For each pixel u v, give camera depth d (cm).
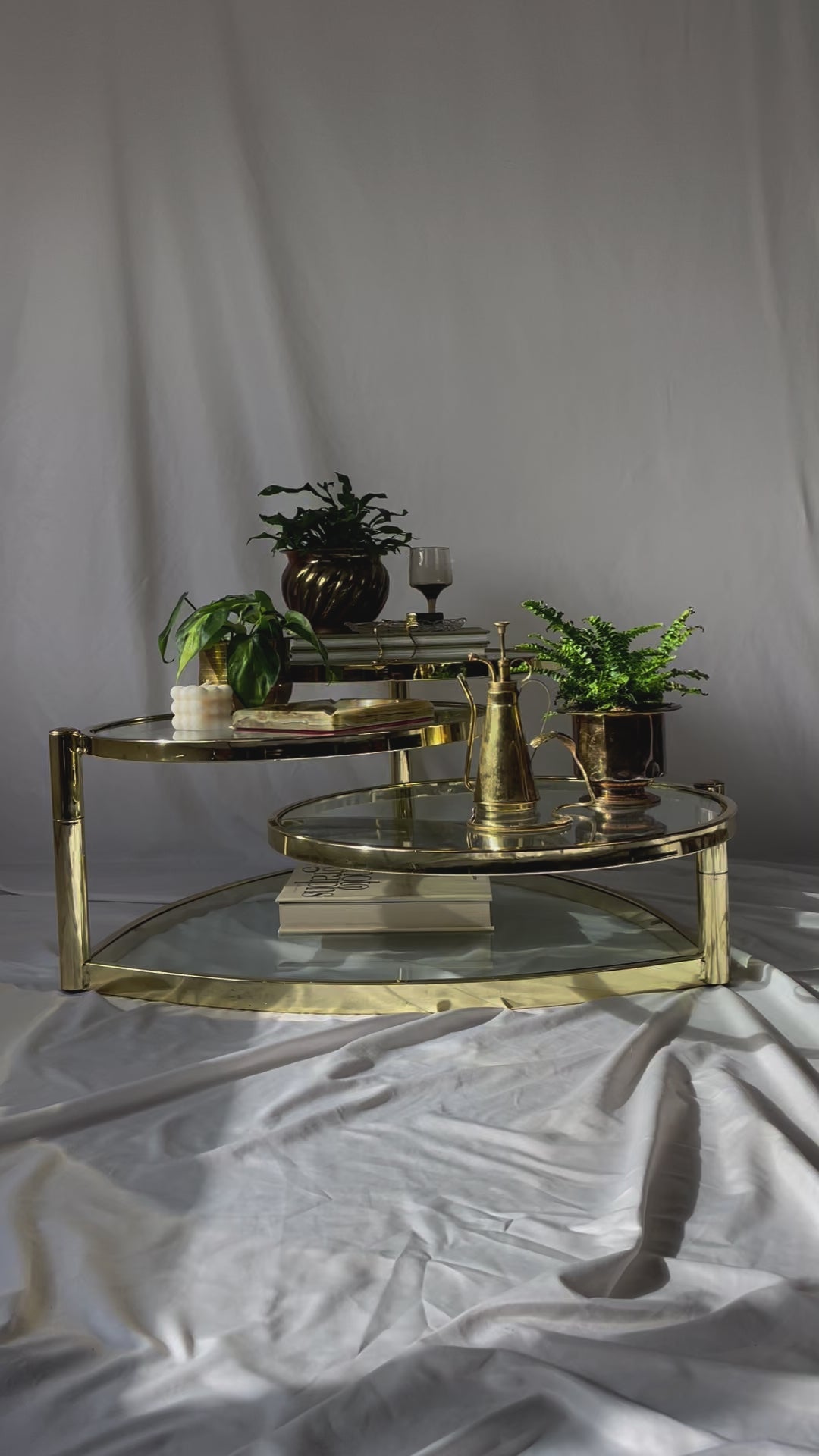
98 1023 177
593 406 301
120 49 294
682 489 301
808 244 292
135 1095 148
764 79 289
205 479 302
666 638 190
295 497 303
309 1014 179
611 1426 85
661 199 295
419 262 299
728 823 177
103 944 203
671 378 299
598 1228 114
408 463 303
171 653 305
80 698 307
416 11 293
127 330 299
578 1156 132
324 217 298
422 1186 126
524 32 293
